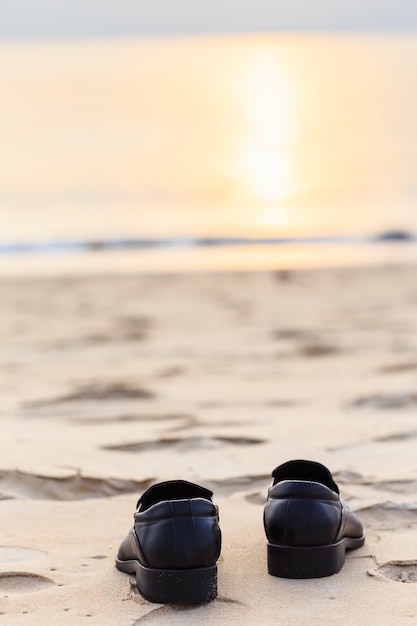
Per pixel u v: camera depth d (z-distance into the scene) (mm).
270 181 33531
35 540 3680
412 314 11711
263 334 10367
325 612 2961
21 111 61812
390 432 5395
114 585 3209
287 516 3225
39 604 3072
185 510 3033
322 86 83688
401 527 3795
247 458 4875
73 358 9133
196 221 24750
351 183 32469
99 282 15977
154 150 43906
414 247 20438
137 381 7742
